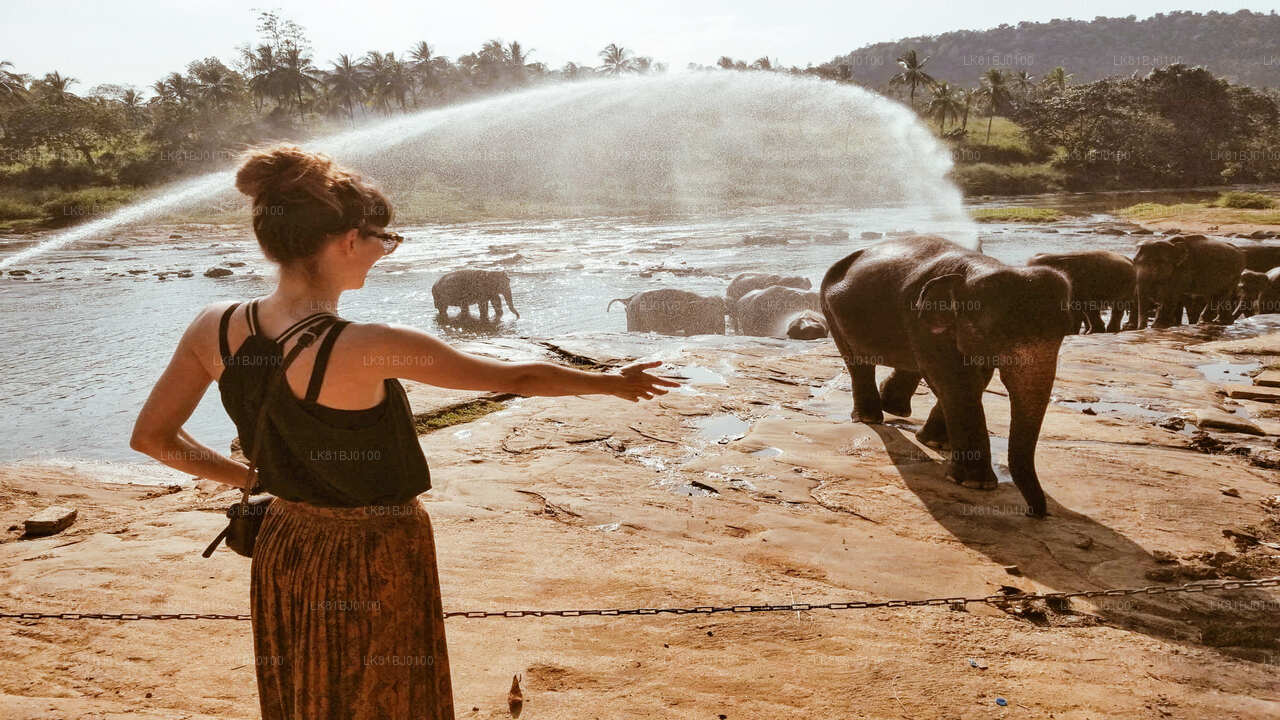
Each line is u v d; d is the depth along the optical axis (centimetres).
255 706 357
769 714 359
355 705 197
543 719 352
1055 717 361
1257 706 371
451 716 214
